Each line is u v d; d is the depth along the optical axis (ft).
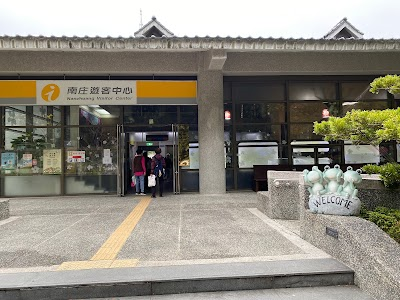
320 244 17.97
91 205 34.78
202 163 42.55
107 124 44.50
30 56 41.04
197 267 15.24
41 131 43.83
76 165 44.01
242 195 41.11
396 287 12.05
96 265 15.85
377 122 17.79
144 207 32.71
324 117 46.42
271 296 13.50
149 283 13.82
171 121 45.09
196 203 34.78
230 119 45.52
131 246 18.99
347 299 13.21
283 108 46.21
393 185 20.26
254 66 43.04
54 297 13.53
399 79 20.04
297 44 36.76
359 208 18.04
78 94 42.52
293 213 26.08
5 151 43.24
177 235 21.35
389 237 14.90
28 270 15.42
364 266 13.99
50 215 29.48
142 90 43.14
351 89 46.98
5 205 28.04
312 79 46.29
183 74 43.78
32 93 42.16
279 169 44.78
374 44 37.19
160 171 41.06
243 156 45.65
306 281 14.43
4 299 13.41
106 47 35.60
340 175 18.61
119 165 42.80
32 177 43.32
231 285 14.11
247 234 21.36
